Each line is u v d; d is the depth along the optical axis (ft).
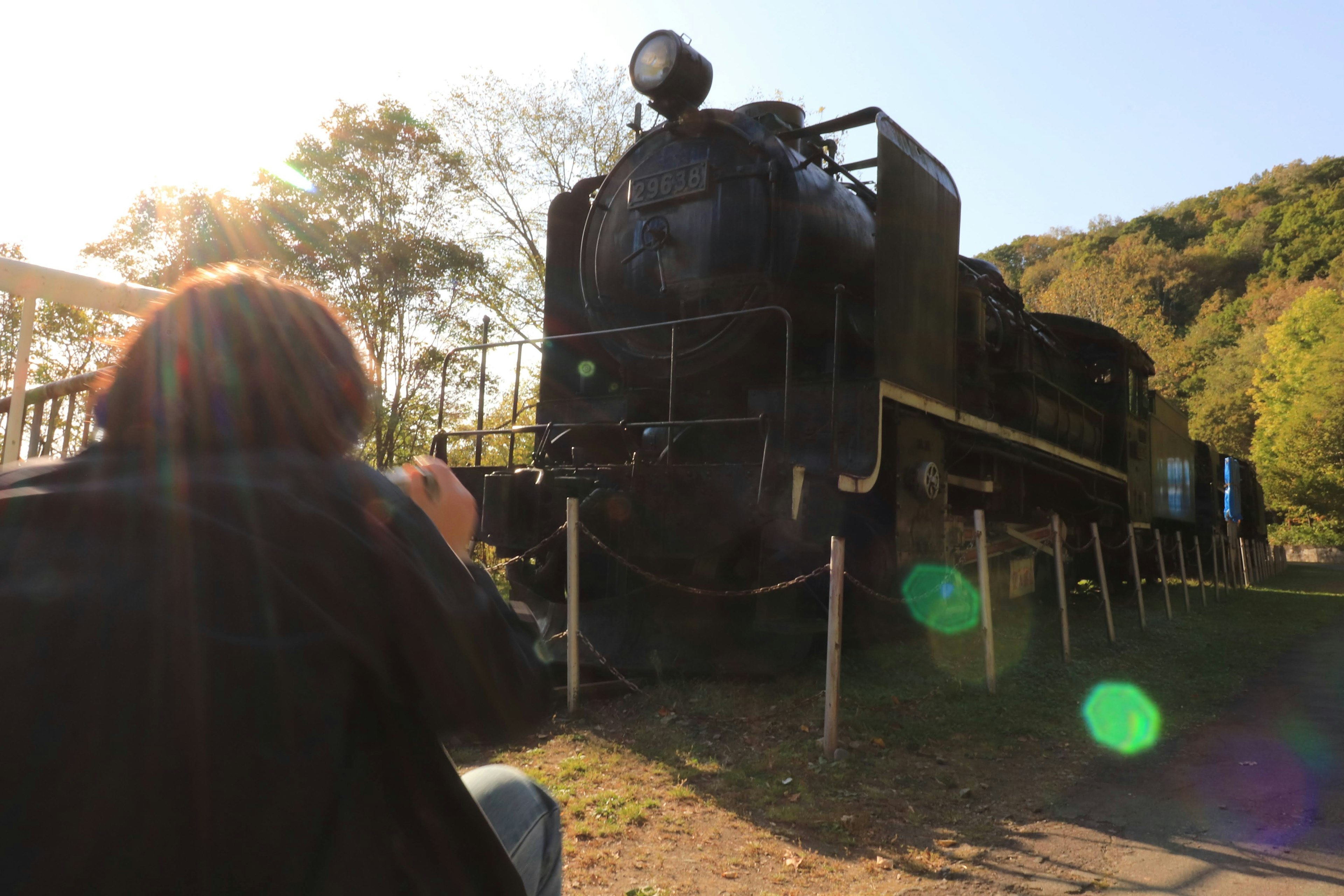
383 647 3.17
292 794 2.80
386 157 49.16
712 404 22.66
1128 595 44.80
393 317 49.52
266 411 3.44
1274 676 26.11
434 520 4.18
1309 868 11.50
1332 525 138.62
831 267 21.38
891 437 20.30
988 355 25.94
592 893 10.15
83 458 3.27
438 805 3.34
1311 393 139.74
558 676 20.31
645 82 23.18
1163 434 47.44
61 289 8.91
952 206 23.08
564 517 19.83
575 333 25.81
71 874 2.50
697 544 18.65
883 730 16.81
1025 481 30.60
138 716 2.64
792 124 24.49
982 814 13.41
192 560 2.87
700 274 21.50
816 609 20.72
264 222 47.50
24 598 2.68
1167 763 16.44
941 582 22.63
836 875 10.99
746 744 15.89
